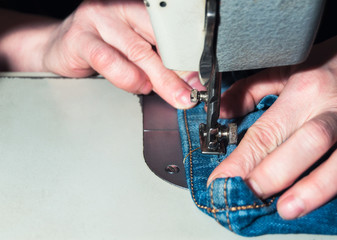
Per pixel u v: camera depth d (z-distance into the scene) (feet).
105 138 2.54
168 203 2.11
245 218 1.89
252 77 2.75
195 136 2.54
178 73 3.03
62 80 3.15
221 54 1.90
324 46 2.60
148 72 2.95
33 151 2.42
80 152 2.42
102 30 3.19
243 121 2.64
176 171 2.32
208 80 2.10
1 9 4.75
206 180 2.21
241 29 1.78
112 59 2.84
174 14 1.86
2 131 2.57
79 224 1.97
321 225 1.91
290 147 1.96
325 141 1.94
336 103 2.20
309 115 2.26
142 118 2.75
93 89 3.05
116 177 2.25
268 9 1.71
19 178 2.22
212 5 1.69
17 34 4.24
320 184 1.86
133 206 2.08
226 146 2.45
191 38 1.95
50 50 3.65
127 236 1.92
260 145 2.15
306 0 1.69
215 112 2.19
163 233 1.94
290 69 2.66
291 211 1.85
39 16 4.67
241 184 1.89
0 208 2.04
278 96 2.59
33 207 2.05
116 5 3.21
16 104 2.83
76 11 3.47
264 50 1.90
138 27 3.19
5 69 4.23
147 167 2.34
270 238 1.94
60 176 2.24
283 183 1.94
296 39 1.86
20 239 1.89
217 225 2.00
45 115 2.74
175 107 2.77
